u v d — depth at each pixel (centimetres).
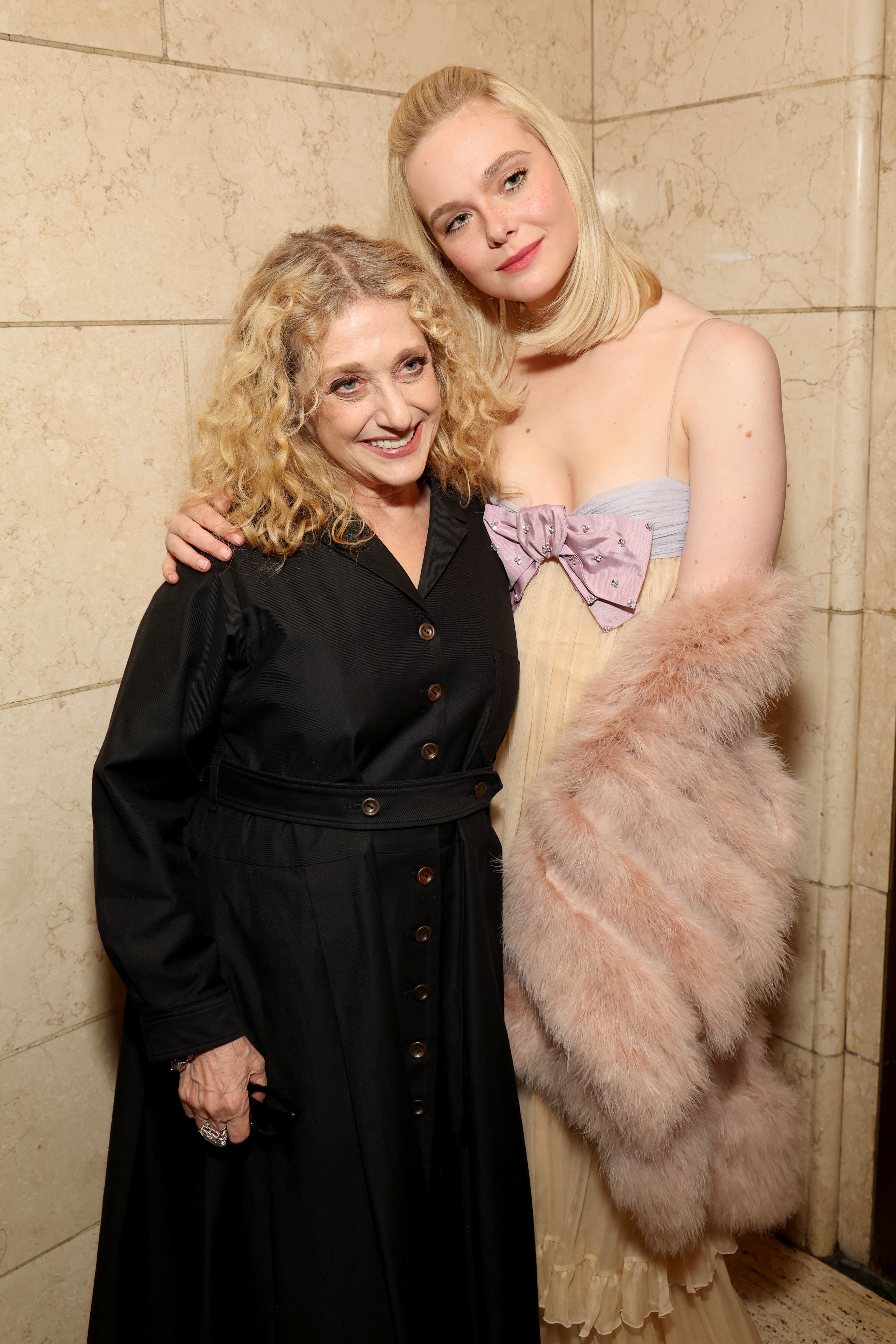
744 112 175
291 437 125
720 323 134
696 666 125
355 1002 123
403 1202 124
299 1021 124
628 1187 132
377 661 125
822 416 174
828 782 186
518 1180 135
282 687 123
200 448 133
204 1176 129
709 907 126
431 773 130
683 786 126
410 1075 130
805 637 132
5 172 130
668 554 136
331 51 160
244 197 154
